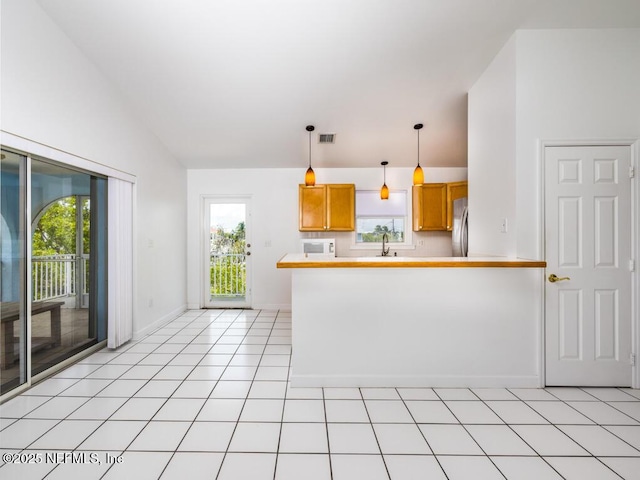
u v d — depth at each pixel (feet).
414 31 7.98
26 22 7.10
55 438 5.75
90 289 9.92
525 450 5.47
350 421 6.32
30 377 7.70
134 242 11.44
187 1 7.29
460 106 11.17
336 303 7.81
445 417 6.47
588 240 7.73
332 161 15.67
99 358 9.62
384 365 7.82
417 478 4.85
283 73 9.58
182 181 15.87
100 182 10.23
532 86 7.80
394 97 10.68
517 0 7.02
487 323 7.77
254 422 6.28
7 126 6.70
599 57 7.79
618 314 7.72
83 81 8.84
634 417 6.46
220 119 11.96
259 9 7.47
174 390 7.59
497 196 8.66
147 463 5.13
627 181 7.72
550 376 7.75
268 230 16.51
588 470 5.02
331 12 7.50
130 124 11.12
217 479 4.80
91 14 7.65
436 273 7.79
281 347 10.66
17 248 7.41
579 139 7.72
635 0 6.96
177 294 15.21
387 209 16.52
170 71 9.52
